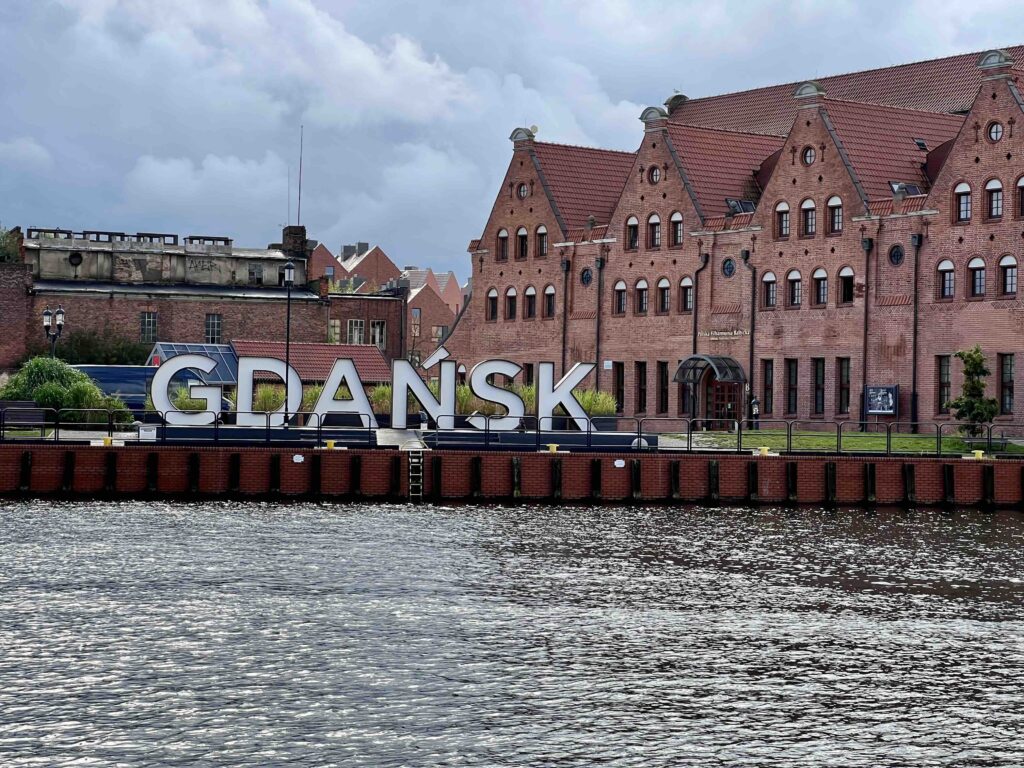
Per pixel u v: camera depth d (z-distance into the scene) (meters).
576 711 34.41
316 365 105.94
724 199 94.81
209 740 32.19
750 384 90.25
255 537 55.59
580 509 65.19
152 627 41.38
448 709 34.44
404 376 72.31
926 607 45.12
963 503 67.38
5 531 56.03
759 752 31.86
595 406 84.69
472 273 109.50
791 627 42.38
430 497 67.25
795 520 62.56
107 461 66.31
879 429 83.56
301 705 34.59
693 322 93.69
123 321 112.81
